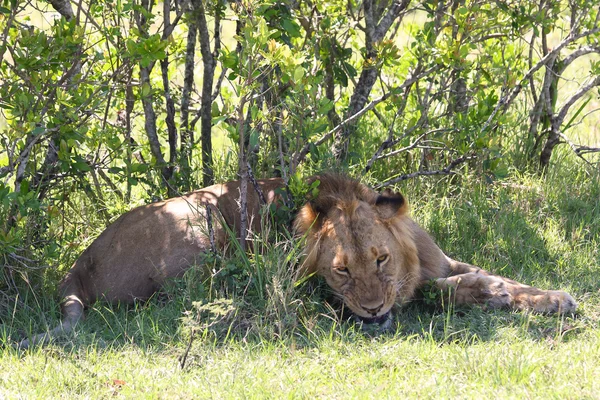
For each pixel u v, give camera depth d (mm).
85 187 11609
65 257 10703
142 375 7945
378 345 8492
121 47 11203
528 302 9445
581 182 13039
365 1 12414
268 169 12125
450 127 12820
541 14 12516
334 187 10047
